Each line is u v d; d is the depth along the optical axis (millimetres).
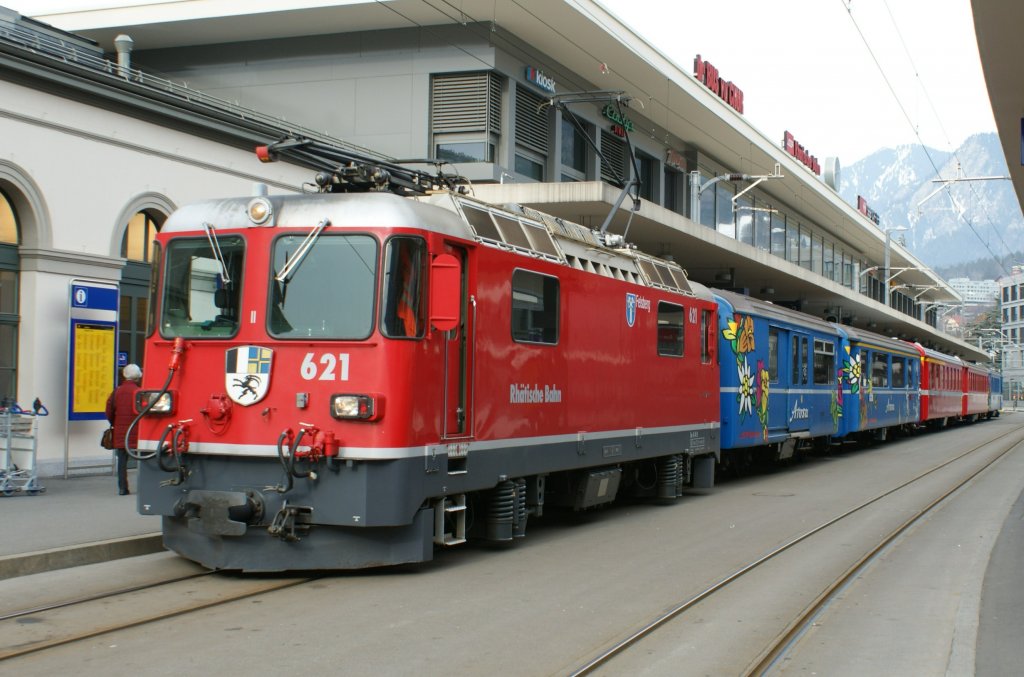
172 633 6930
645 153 31250
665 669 6332
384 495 8500
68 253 14273
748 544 11422
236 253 9070
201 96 18344
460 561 10070
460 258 9648
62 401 14414
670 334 14820
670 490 15039
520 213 11391
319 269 8828
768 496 16766
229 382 8852
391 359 8578
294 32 24688
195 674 5965
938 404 41562
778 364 21031
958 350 78125
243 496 8555
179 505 8797
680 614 7902
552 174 25875
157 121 15734
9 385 13914
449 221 9438
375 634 6988
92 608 7656
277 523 8492
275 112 24938
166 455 8969
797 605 8258
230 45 25438
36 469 12938
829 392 24906
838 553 10898
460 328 9578
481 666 6266
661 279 14711
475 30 23469
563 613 7785
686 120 31219
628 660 6535
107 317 14758
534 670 6195
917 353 37156
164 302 9297
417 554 8844
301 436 8477
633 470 14727
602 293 12570
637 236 25938
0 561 8656
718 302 18094
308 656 6398
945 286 75375
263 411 8719
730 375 17984
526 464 10641
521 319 10602
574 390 11758
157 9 24328
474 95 23641
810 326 23484
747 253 30062
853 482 19438
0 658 6191
